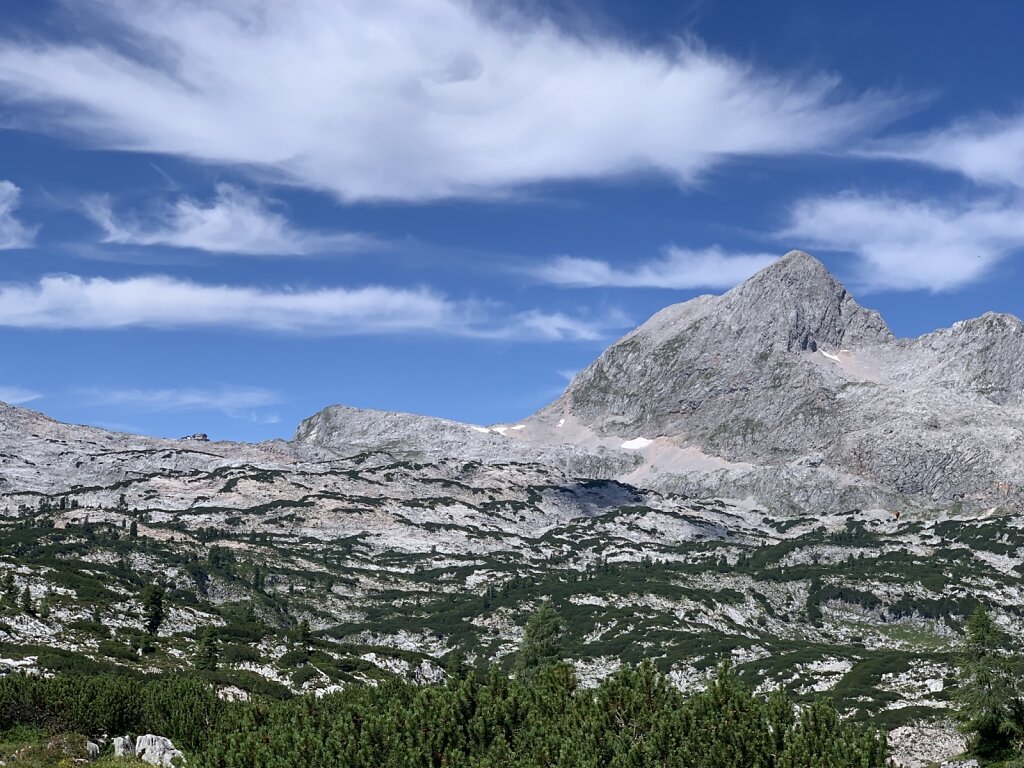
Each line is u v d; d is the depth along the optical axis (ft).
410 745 163.84
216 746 166.30
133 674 331.98
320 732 166.50
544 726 169.07
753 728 160.56
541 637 444.96
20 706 209.36
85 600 471.21
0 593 440.04
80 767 179.83
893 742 399.03
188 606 532.32
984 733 358.23
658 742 159.43
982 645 360.28
